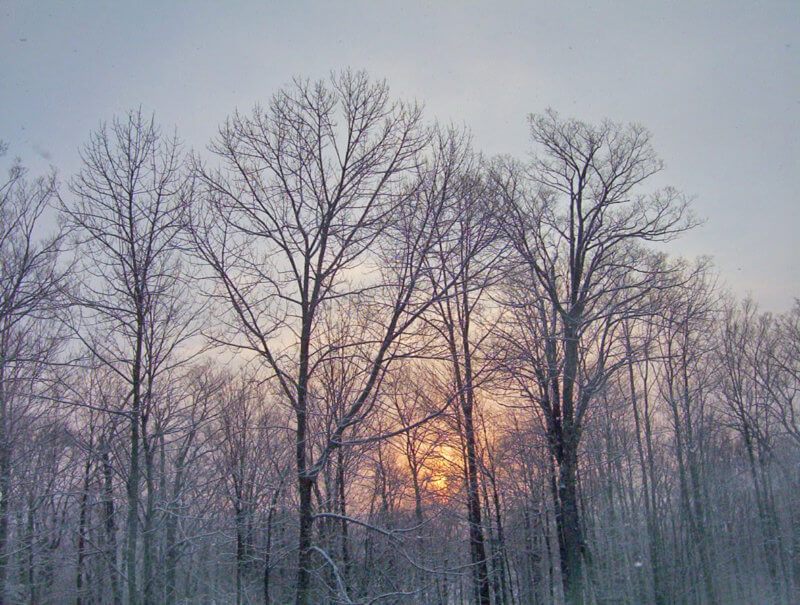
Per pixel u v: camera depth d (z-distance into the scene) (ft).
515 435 66.44
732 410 102.47
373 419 52.26
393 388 45.98
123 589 51.01
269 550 53.52
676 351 87.51
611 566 80.69
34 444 51.03
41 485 49.98
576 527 58.08
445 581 51.39
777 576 94.73
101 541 49.52
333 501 56.08
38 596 51.85
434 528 61.21
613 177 63.10
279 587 58.39
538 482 73.00
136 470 41.63
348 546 58.08
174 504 48.06
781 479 102.27
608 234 62.03
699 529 85.92
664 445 95.61
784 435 103.35
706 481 93.76
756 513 103.50
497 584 69.05
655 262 67.26
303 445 40.27
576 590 56.44
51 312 46.16
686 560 82.64
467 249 44.45
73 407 49.39
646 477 90.27
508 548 72.18
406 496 62.39
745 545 99.96
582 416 60.54
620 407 76.95
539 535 80.69
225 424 51.21
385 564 56.80
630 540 85.56
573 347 59.57
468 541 63.00
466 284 44.57
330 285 41.16
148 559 42.34
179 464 50.03
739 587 92.79
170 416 47.24
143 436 42.09
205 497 51.44
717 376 99.91
